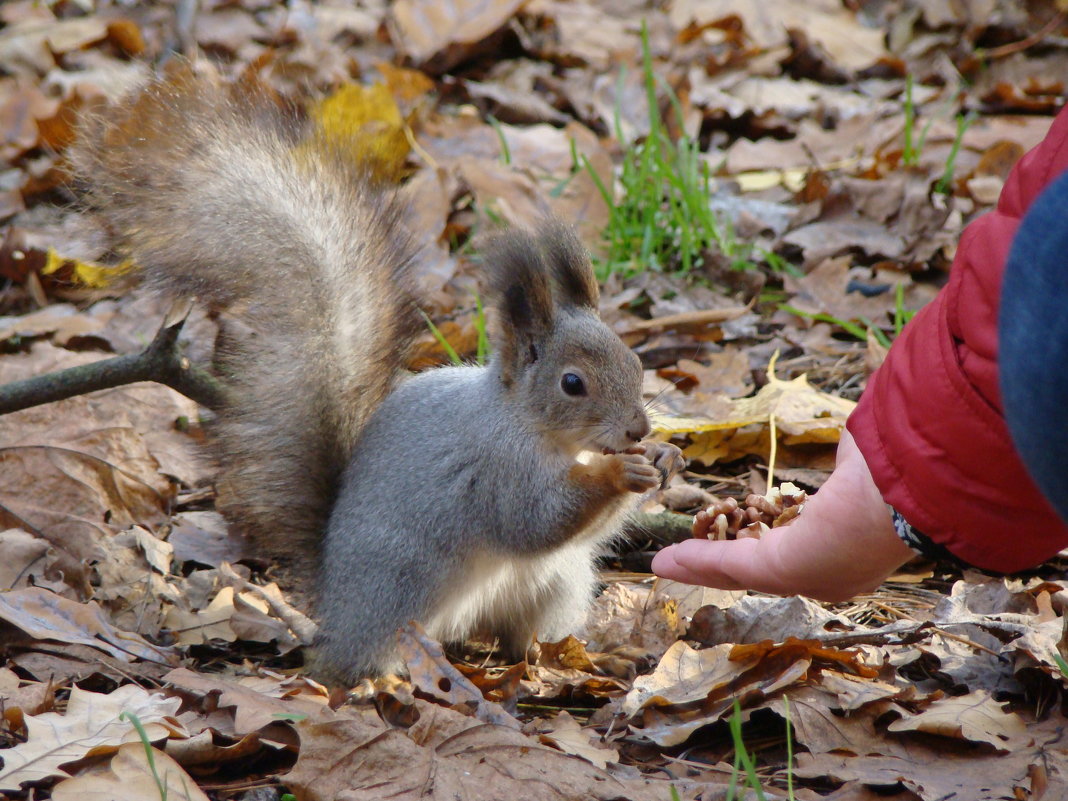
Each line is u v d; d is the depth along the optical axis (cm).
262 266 778
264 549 769
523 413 721
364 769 544
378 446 744
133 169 795
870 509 554
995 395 482
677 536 838
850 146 1392
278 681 657
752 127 1488
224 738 580
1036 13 1728
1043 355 366
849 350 1033
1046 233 372
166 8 1717
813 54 1642
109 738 562
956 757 558
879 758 559
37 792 537
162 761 543
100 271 1092
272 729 586
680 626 732
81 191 800
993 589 719
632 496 738
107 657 667
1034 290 371
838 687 607
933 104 1526
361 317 789
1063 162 461
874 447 532
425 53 1608
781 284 1147
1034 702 611
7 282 1138
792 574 581
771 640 634
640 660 703
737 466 919
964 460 498
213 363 805
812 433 882
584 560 753
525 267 717
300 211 794
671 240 1192
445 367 827
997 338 418
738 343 1055
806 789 538
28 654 663
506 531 720
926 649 654
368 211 819
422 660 646
